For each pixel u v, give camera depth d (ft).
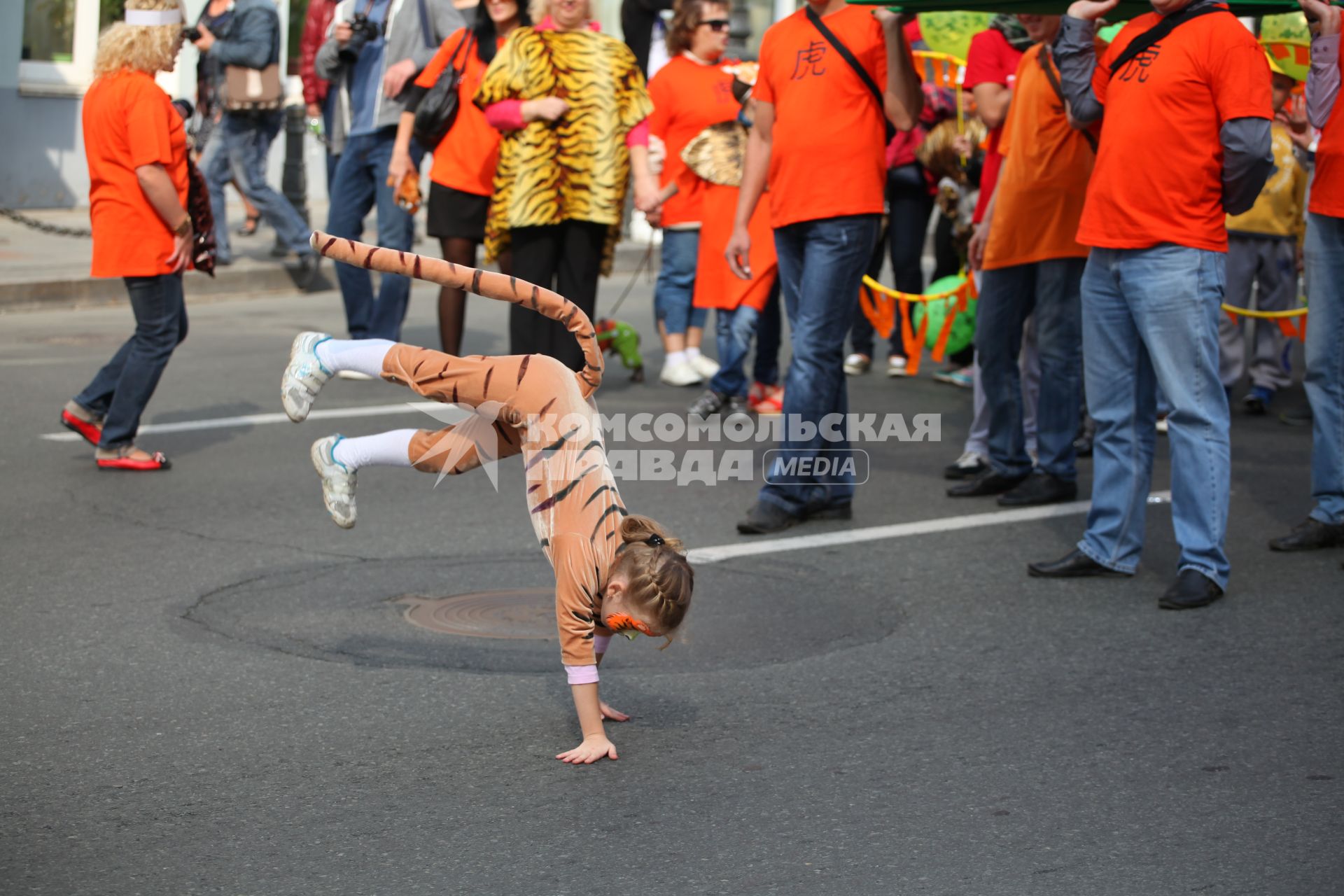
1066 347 41.78
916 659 30.12
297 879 20.75
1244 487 44.73
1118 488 35.45
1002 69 44.39
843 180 38.91
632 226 110.01
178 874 20.85
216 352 64.44
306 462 46.14
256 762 24.70
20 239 88.33
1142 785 24.16
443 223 54.85
